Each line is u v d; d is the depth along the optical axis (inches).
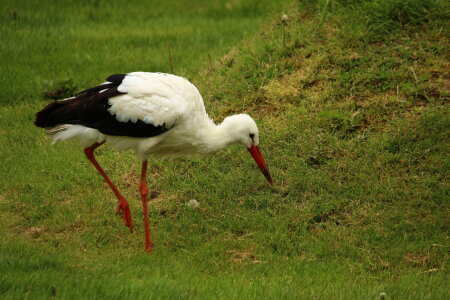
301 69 515.5
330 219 391.2
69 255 341.1
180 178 439.2
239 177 428.5
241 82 519.5
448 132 433.4
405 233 372.8
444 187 396.8
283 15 591.2
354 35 524.4
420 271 342.6
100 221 391.9
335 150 436.5
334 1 567.8
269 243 373.1
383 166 418.6
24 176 439.5
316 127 454.6
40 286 285.9
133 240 378.0
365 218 385.4
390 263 352.2
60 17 780.0
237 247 371.2
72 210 402.9
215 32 735.1
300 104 480.7
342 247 367.2
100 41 693.9
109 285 290.5
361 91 480.7
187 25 775.7
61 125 363.9
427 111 451.8
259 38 587.2
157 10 843.4
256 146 392.2
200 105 378.3
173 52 663.8
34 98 561.9
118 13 820.0
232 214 401.4
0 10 775.1
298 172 424.2
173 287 296.7
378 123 451.8
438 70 485.7
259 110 490.0
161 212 410.0
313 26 558.9
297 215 394.3
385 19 533.0
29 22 746.8
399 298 309.6
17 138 493.7
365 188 406.0
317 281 330.6
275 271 342.6
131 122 358.9
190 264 348.2
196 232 388.5
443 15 529.7
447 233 370.9
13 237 368.2
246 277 332.5
